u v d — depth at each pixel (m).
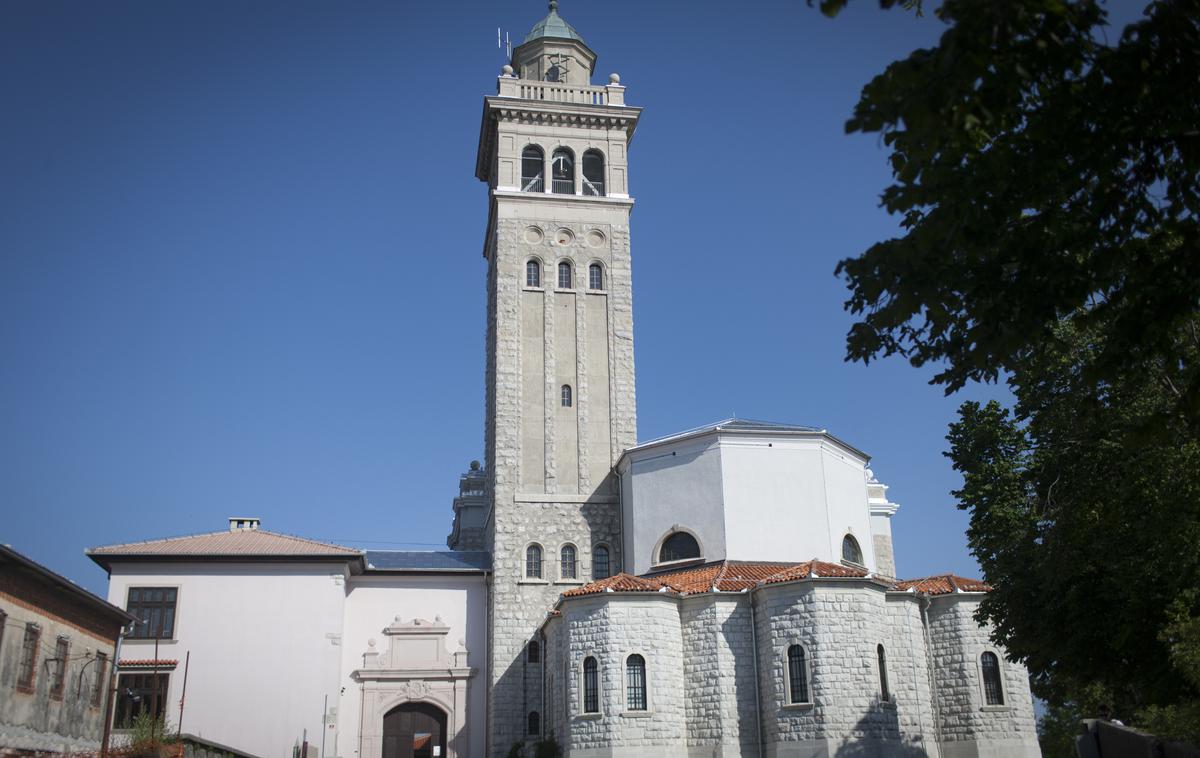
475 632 63.41
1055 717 71.50
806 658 46.59
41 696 39.28
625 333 68.19
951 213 15.27
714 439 57.19
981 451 42.28
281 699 58.25
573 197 70.31
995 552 41.53
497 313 67.06
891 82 13.65
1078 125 14.71
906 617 50.69
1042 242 16.20
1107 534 34.31
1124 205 15.99
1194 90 14.32
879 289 16.88
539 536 62.84
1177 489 30.34
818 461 56.94
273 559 60.44
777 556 54.88
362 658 61.91
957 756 50.28
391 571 63.34
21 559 35.78
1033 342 17.11
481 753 60.75
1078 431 34.12
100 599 43.16
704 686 48.88
